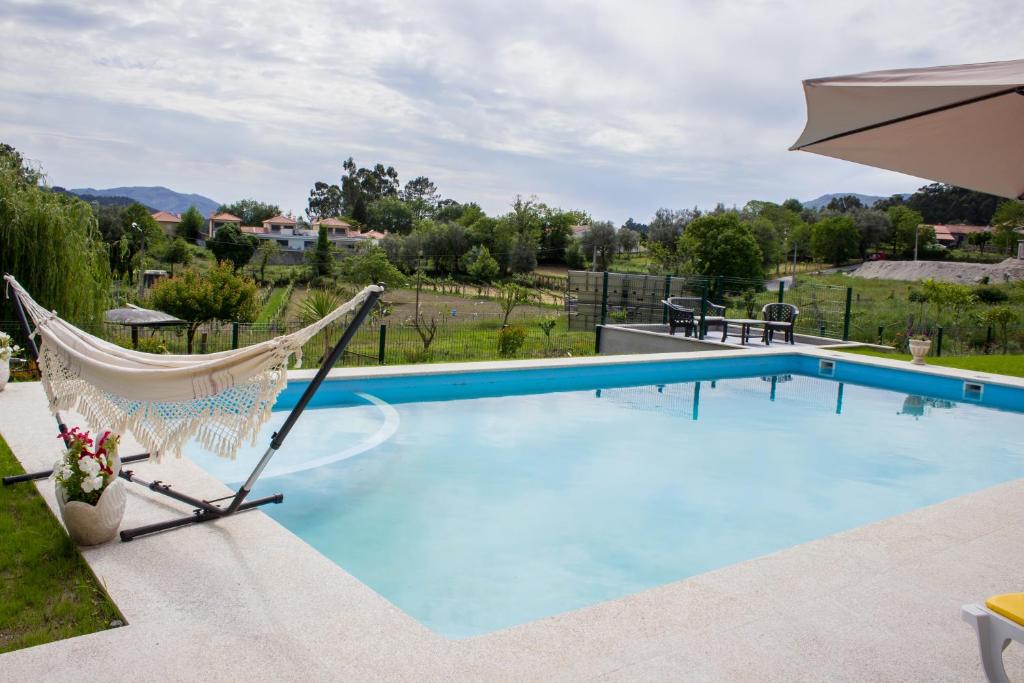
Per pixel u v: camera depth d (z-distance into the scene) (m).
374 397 9.80
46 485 4.72
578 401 10.22
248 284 22.36
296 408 3.97
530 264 61.59
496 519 5.58
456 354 14.72
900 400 11.12
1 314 9.79
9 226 9.75
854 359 13.23
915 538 4.41
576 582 4.54
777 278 59.00
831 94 2.89
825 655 2.96
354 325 3.80
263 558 3.79
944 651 3.03
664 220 65.81
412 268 59.66
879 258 69.75
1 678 2.60
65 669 2.68
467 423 8.59
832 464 7.39
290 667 2.75
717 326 17.59
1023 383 10.95
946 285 23.31
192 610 3.19
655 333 16.66
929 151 3.38
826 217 79.62
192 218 74.44
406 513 5.62
